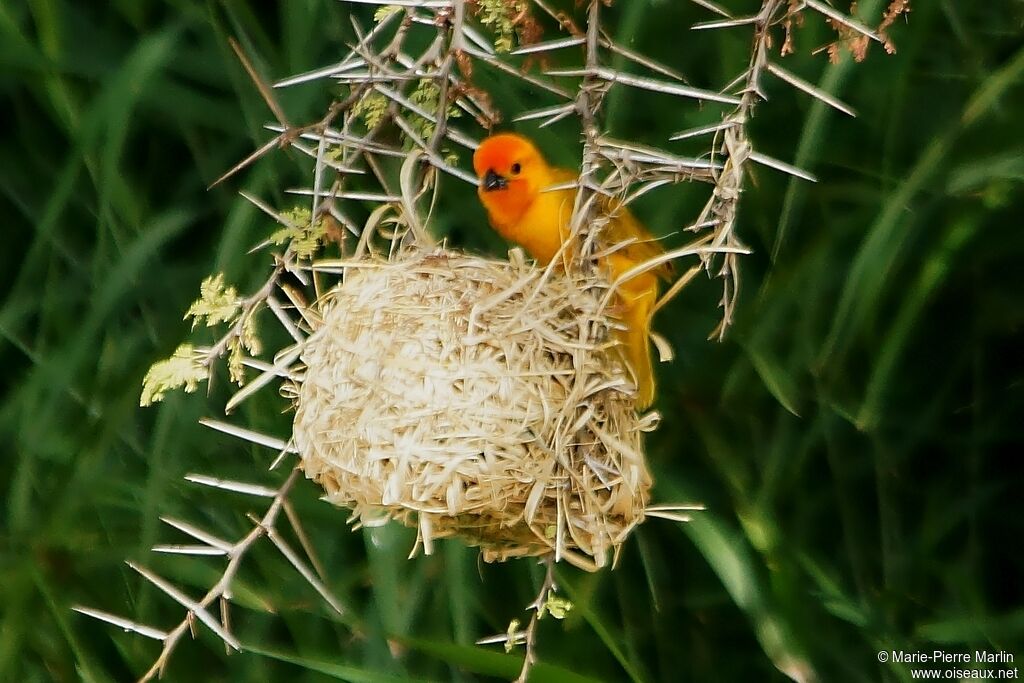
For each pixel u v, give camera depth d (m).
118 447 5.98
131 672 5.98
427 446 5.77
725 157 5.77
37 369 5.94
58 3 5.96
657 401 5.98
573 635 5.98
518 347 5.77
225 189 5.99
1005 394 5.97
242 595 5.94
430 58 5.79
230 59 5.95
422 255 5.80
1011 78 5.89
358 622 5.95
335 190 5.80
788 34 5.76
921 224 5.95
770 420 5.97
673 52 5.98
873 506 5.98
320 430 5.79
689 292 5.98
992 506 5.98
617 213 5.83
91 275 5.99
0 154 6.00
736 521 5.96
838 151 5.97
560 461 5.77
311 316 5.81
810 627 5.93
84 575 5.96
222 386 5.96
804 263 5.95
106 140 5.97
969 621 5.94
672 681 5.98
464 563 5.95
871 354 5.96
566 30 5.96
